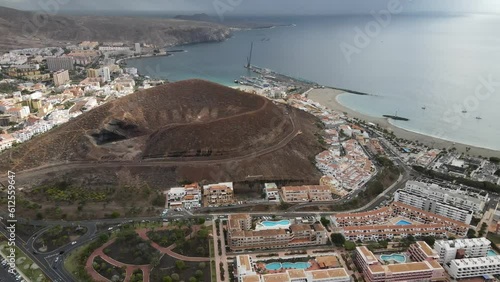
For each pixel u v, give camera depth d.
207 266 179.12
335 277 165.75
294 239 199.88
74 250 187.12
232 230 197.00
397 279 170.50
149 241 193.25
